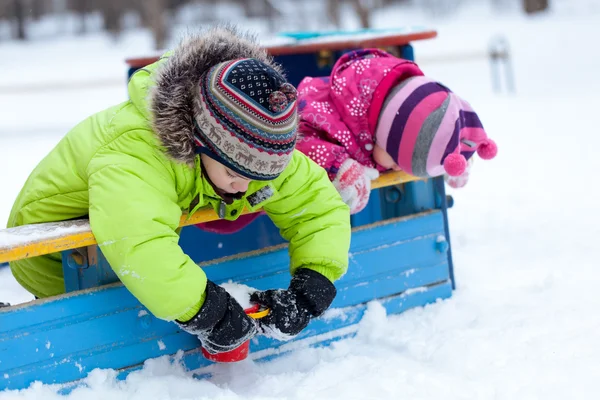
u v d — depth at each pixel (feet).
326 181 6.59
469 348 6.53
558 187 13.64
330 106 7.53
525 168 15.75
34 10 87.30
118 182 5.52
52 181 6.12
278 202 6.37
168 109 5.58
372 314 7.21
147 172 5.63
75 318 5.65
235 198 6.17
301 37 10.02
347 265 6.39
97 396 5.60
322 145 7.18
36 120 29.68
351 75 7.43
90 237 5.57
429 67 40.27
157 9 46.42
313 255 6.23
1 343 5.36
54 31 82.38
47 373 5.55
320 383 6.10
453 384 5.94
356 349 6.86
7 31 81.76
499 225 11.12
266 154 5.49
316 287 6.07
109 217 5.44
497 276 8.73
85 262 6.06
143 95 5.97
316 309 6.06
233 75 5.45
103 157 5.73
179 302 5.40
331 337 6.99
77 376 5.69
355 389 5.89
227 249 9.07
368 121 7.39
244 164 5.53
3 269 9.61
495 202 12.76
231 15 88.12
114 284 5.82
